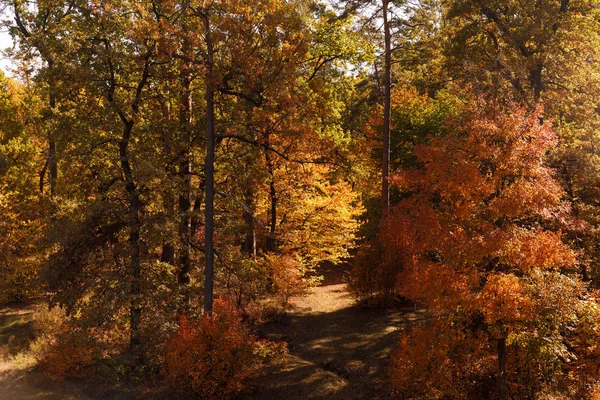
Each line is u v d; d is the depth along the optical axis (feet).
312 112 61.11
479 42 75.87
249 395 49.73
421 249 44.11
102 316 52.06
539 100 61.57
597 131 67.56
